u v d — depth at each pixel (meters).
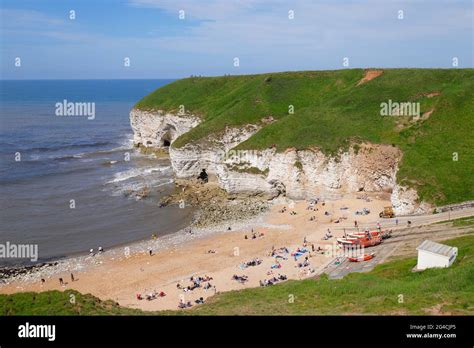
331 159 71.81
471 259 34.53
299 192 74.12
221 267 49.78
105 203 75.06
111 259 53.47
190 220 67.62
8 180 87.75
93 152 118.56
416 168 63.31
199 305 35.31
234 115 92.50
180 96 119.12
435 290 28.27
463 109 72.50
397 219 58.38
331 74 104.81
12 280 48.06
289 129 80.00
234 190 77.56
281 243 55.97
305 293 33.00
